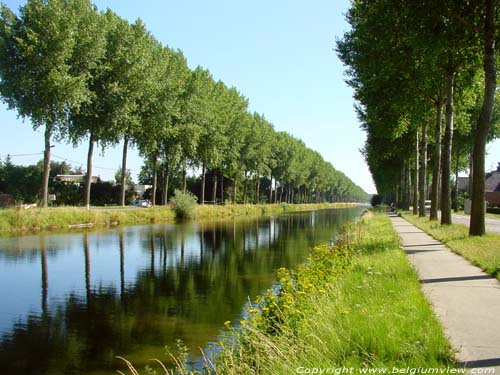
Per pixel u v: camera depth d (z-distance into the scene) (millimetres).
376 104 28250
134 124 45844
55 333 10273
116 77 42312
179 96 53875
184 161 58312
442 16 17656
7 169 65938
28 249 22781
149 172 97500
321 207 131750
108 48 42031
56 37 35219
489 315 7062
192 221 48344
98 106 41812
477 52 20891
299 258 21922
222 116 61906
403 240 19016
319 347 5723
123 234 31438
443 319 6828
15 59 35469
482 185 17344
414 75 25000
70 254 21594
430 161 55125
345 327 6238
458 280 9914
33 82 35312
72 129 40594
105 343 9633
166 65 49625
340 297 7914
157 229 36406
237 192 96688
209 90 58500
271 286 15281
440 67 23906
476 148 17391
